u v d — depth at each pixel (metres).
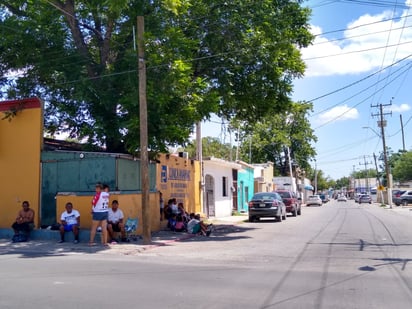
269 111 21.72
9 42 17.02
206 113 16.86
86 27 17.86
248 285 8.20
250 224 23.94
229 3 18.20
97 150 18.19
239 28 18.16
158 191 19.16
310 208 50.50
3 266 10.29
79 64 17.38
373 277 8.95
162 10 16.50
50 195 17.05
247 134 51.28
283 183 58.00
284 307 6.70
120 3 14.70
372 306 6.76
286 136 61.88
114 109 17.25
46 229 15.82
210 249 13.53
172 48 16.00
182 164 23.41
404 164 74.56
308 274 9.29
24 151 17.45
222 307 6.68
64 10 16.84
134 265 10.48
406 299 7.19
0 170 17.73
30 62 17.89
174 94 15.69
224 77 19.12
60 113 18.80
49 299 7.12
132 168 17.39
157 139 16.06
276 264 10.61
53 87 18.31
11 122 17.73
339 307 6.71
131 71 15.55
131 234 15.94
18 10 18.06
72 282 8.43
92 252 12.80
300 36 19.86
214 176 30.23
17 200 17.41
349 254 12.14
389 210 41.09
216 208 30.22
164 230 18.97
